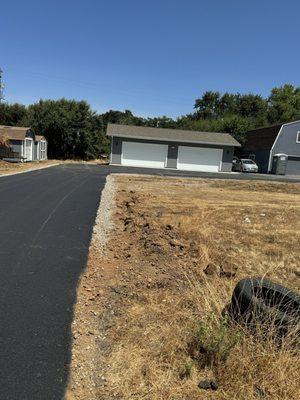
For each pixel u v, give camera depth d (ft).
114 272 18.21
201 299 14.74
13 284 15.94
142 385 10.10
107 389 9.88
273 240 27.02
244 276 18.75
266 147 131.64
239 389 10.02
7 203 35.19
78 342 11.87
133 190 54.75
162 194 51.80
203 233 26.99
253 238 27.20
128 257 20.66
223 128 162.20
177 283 17.04
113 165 119.96
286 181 89.97
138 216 33.12
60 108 155.22
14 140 110.63
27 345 11.50
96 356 11.27
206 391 10.01
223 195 54.80
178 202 44.60
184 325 12.98
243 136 157.48
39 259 19.31
